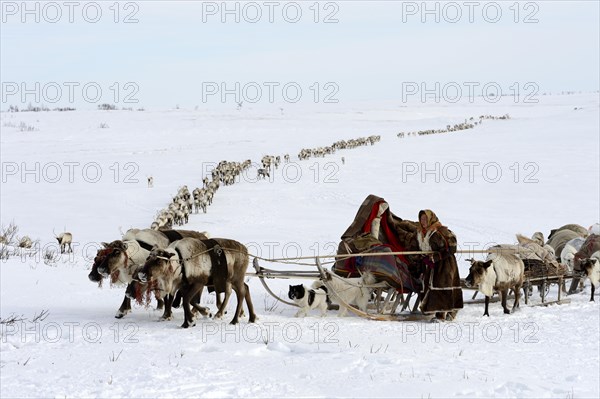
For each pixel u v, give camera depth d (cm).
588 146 6612
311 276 1364
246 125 11725
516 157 5988
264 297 1586
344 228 3064
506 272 1362
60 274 1739
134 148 7725
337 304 1441
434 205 3762
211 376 810
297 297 1295
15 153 7100
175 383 770
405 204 3812
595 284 1579
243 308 1410
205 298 1541
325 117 14012
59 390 729
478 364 920
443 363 920
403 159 6209
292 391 759
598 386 816
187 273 1148
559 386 810
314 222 3284
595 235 1656
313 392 757
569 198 3938
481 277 1320
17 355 902
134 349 954
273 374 833
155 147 7912
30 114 14112
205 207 3794
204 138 9356
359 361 913
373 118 13925
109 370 825
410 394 757
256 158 6869
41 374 800
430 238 1314
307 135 9906
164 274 1127
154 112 15325
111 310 1319
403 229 1418
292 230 3022
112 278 1205
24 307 1320
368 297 1347
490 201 3894
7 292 1468
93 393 723
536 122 10038
